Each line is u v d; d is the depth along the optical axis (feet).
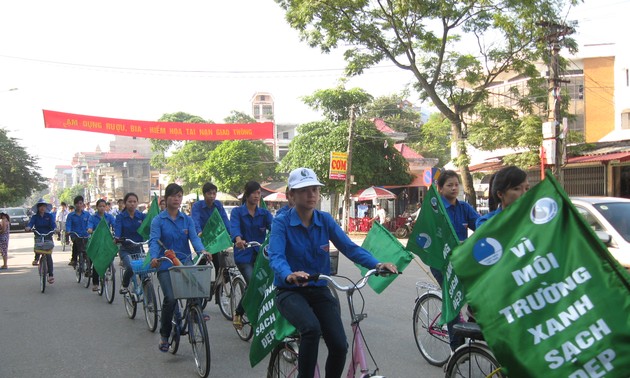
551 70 50.57
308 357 10.96
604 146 60.85
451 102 59.72
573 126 72.64
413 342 19.86
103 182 271.69
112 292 29.01
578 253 7.72
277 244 11.94
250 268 20.68
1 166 140.97
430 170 54.24
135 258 25.41
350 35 55.11
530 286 7.82
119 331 22.79
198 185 140.46
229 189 130.31
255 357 12.91
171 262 18.21
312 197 12.02
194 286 15.85
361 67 56.85
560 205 8.02
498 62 57.77
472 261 8.36
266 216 21.40
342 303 27.40
